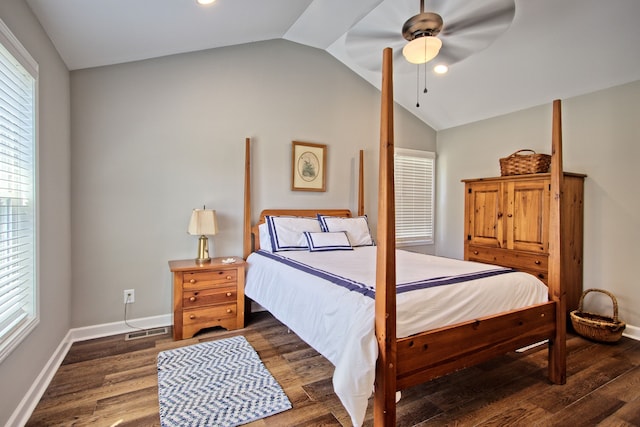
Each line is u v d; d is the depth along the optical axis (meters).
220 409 1.81
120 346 2.62
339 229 3.63
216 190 3.34
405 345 1.51
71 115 2.70
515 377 2.22
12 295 1.67
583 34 2.65
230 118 3.41
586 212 3.24
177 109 3.14
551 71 3.14
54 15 1.96
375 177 4.41
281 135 3.72
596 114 3.17
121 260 2.92
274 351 2.57
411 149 4.71
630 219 2.96
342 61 4.13
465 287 1.86
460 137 4.61
